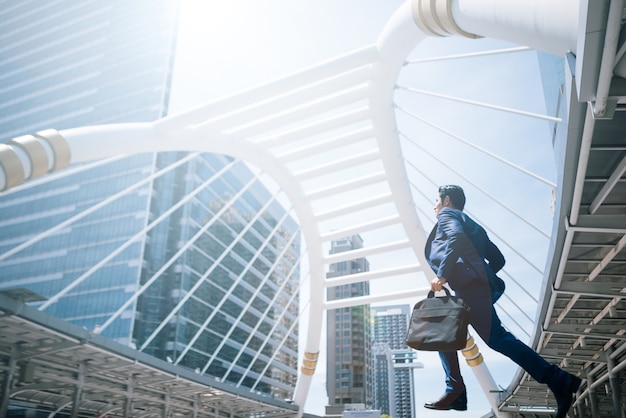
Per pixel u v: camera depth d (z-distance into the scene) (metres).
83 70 125.81
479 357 46.94
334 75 23.42
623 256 17.20
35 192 109.94
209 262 106.44
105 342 20.66
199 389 32.41
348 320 191.88
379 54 22.97
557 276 18.88
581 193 13.12
